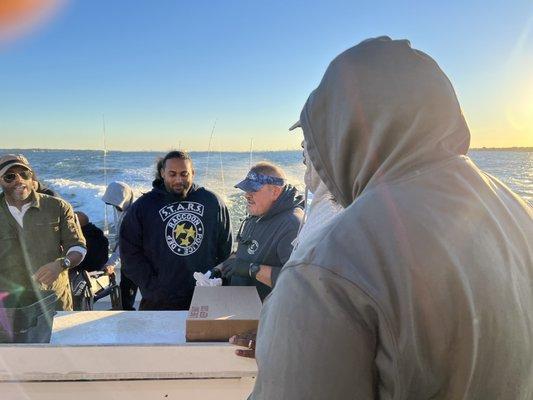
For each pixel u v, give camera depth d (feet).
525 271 2.16
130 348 4.35
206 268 9.12
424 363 1.89
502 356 1.95
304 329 1.96
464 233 1.98
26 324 4.64
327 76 2.40
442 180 2.13
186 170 9.23
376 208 2.04
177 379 4.40
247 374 4.41
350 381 1.92
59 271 8.42
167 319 5.40
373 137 2.19
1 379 4.27
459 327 1.86
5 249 8.32
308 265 2.04
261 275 6.79
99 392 4.37
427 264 1.87
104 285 12.69
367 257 1.93
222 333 4.60
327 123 2.40
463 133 2.35
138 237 9.12
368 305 1.87
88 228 11.05
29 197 8.70
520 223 2.31
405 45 2.34
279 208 7.30
